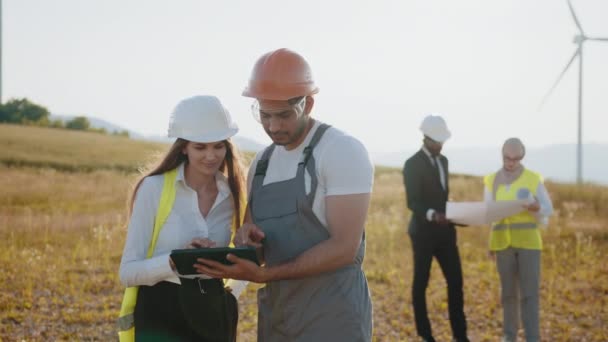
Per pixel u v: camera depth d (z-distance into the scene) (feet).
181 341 9.87
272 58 9.41
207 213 10.48
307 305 9.78
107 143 140.15
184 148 10.18
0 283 24.29
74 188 64.39
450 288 20.56
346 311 9.70
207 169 10.12
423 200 20.71
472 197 63.52
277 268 9.28
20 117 253.44
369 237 39.47
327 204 9.45
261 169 10.23
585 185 64.85
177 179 10.11
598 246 38.58
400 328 21.68
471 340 20.98
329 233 9.65
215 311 10.03
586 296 26.55
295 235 9.73
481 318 23.44
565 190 61.00
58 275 26.27
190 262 9.20
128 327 10.00
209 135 9.86
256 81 9.41
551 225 44.47
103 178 75.25
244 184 10.84
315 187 9.54
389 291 26.55
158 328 9.78
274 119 9.38
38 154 111.45
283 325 10.06
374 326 21.83
